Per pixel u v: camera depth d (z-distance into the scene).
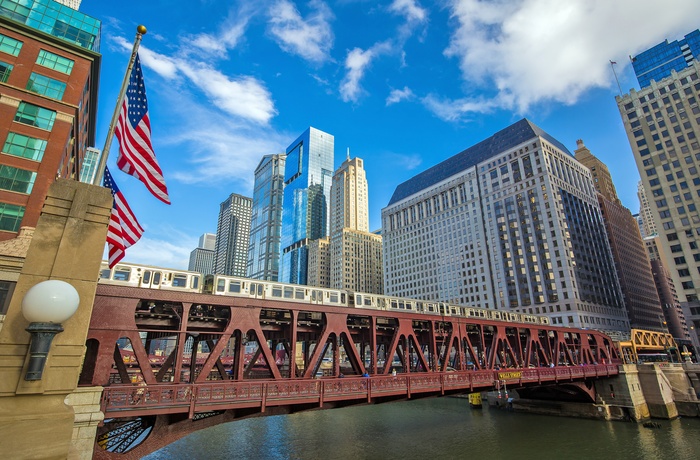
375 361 32.59
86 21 42.19
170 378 42.25
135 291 22.86
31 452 8.01
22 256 27.97
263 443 44.75
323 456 39.00
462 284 156.00
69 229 10.34
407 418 60.50
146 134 17.03
